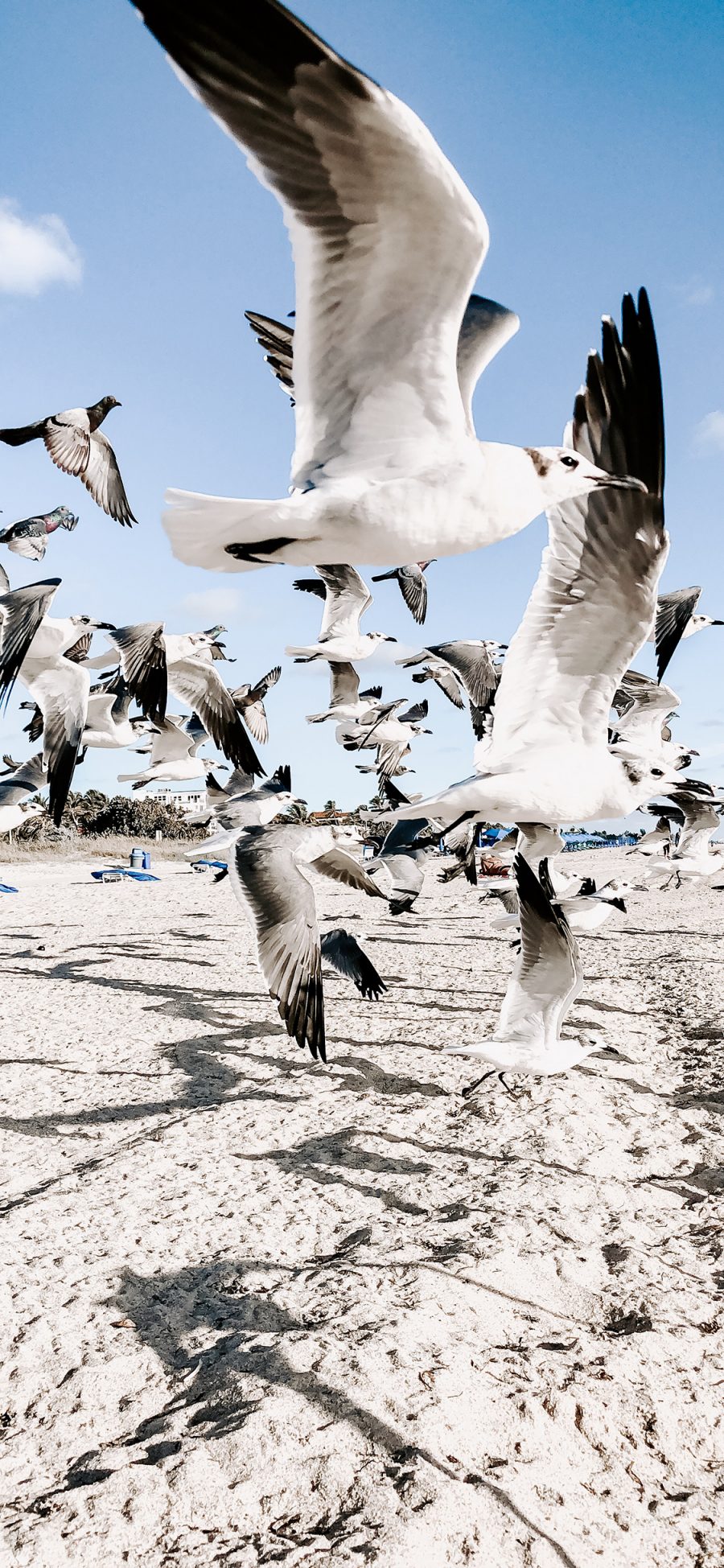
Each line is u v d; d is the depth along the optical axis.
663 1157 1.77
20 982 3.29
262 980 3.35
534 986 1.67
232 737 2.67
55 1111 2.00
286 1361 1.10
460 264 0.72
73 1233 1.44
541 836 2.08
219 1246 1.41
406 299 0.74
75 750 2.08
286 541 0.80
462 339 1.01
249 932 4.57
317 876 7.63
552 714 1.35
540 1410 1.03
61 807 2.07
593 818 1.37
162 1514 0.88
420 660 3.74
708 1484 0.98
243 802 2.70
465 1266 1.32
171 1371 1.11
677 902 6.40
